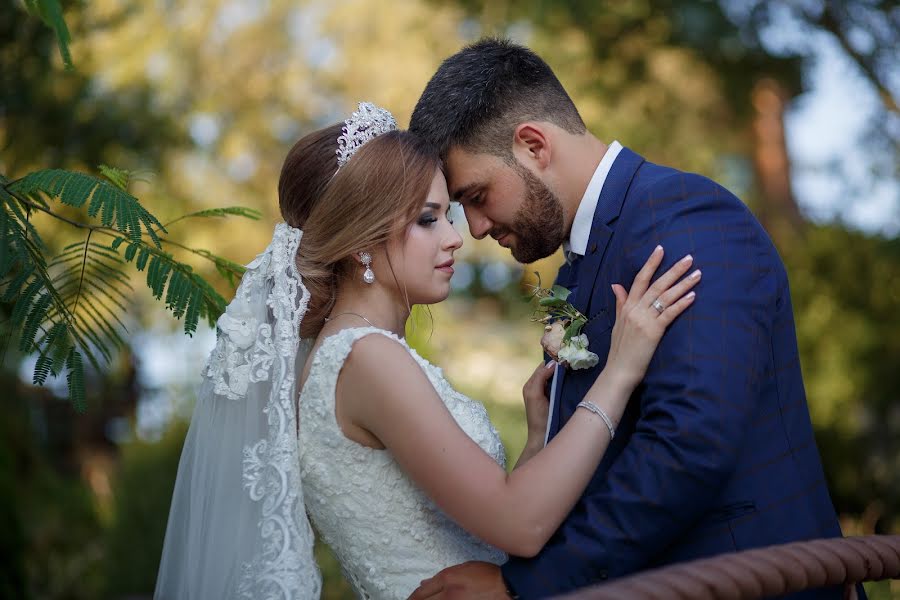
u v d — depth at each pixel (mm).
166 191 9141
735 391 2080
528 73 2475
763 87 8164
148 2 10109
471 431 2408
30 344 2355
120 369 9062
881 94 8039
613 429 2176
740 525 2195
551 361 2705
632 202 2336
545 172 2447
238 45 11641
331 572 6047
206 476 2398
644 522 2062
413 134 2479
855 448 8141
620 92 7914
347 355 2266
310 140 2518
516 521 2111
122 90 7695
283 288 2418
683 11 7434
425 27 10602
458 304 10523
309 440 2314
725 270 2186
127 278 2629
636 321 2178
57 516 6297
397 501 2307
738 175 10391
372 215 2377
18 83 4672
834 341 8344
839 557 1820
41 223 4293
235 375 2395
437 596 2207
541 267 9516
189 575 2371
